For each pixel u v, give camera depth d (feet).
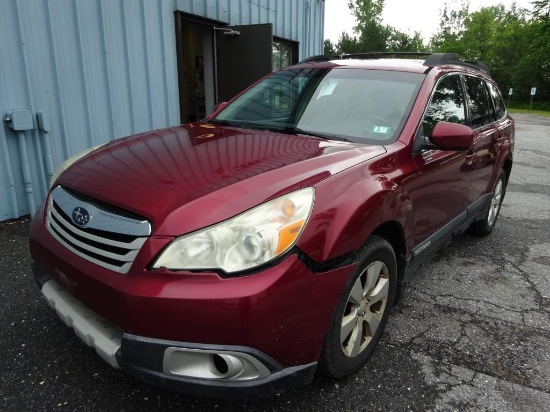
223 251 5.72
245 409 7.06
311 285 6.10
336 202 6.63
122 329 5.95
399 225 8.14
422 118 9.45
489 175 13.75
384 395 7.54
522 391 7.85
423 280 12.18
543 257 14.24
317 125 9.78
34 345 8.34
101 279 6.06
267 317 5.68
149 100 19.30
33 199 15.03
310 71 11.44
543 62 152.35
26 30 14.06
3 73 13.60
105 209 6.45
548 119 98.89
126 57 17.85
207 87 24.98
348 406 7.23
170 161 7.39
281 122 10.18
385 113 9.53
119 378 7.59
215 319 5.54
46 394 7.15
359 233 6.82
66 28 15.34
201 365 5.80
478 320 10.20
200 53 28.04
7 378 7.46
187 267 5.68
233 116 11.05
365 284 7.54
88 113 16.56
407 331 9.58
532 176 28.68
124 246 6.00
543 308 10.91
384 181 7.71
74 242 6.61
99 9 16.42
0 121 13.74
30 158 14.88
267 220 5.94
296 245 6.00
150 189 6.48
